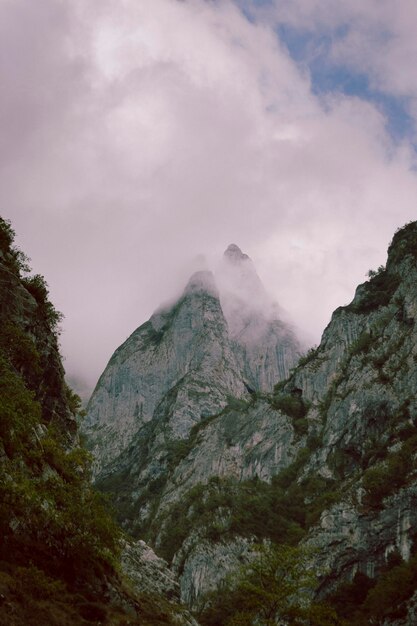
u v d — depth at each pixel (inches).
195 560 5600.4
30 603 1350.9
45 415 2561.5
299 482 6333.7
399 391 6092.5
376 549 4633.4
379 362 6628.9
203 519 6166.3
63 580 1604.3
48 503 1732.3
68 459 2300.7
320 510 5482.3
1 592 1320.1
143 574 2389.3
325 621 2054.6
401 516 4670.3
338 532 4869.6
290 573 2149.4
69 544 1699.1
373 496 4987.7
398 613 3543.3
